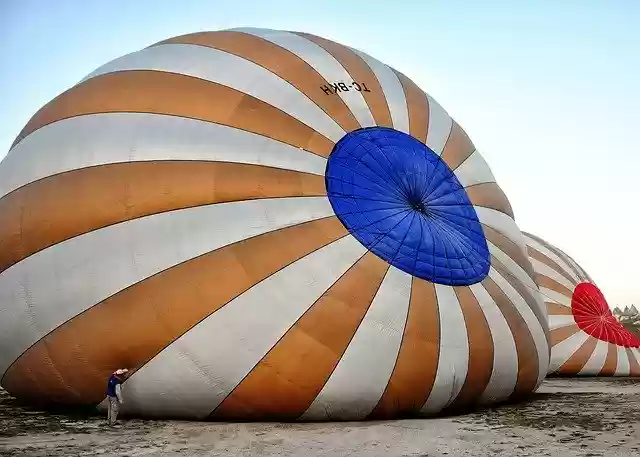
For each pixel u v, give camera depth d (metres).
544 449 8.60
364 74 13.52
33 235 11.24
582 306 23.05
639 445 8.88
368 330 10.35
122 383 10.15
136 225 10.73
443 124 14.11
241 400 9.98
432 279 11.34
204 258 10.44
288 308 10.19
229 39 13.30
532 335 12.88
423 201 12.43
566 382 19.84
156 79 12.24
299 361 9.98
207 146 11.30
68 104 12.55
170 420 10.29
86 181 11.18
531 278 13.92
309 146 11.71
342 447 8.55
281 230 10.79
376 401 10.27
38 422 10.27
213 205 10.84
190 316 10.12
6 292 11.38
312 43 13.73
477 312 11.67
